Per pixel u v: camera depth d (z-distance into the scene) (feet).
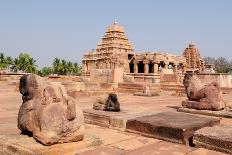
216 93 31.65
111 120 24.41
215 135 17.42
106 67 170.30
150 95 57.11
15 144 15.67
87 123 26.43
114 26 177.47
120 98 51.67
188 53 174.91
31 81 17.83
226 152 16.62
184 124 20.45
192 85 33.94
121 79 73.67
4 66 258.37
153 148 17.53
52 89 16.67
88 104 38.50
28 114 17.19
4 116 28.73
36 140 16.19
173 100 48.75
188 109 32.73
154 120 22.17
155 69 156.66
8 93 57.31
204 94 32.27
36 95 17.37
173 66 166.50
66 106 16.53
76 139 16.70
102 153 16.20
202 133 17.95
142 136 21.16
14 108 34.91
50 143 15.38
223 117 29.63
